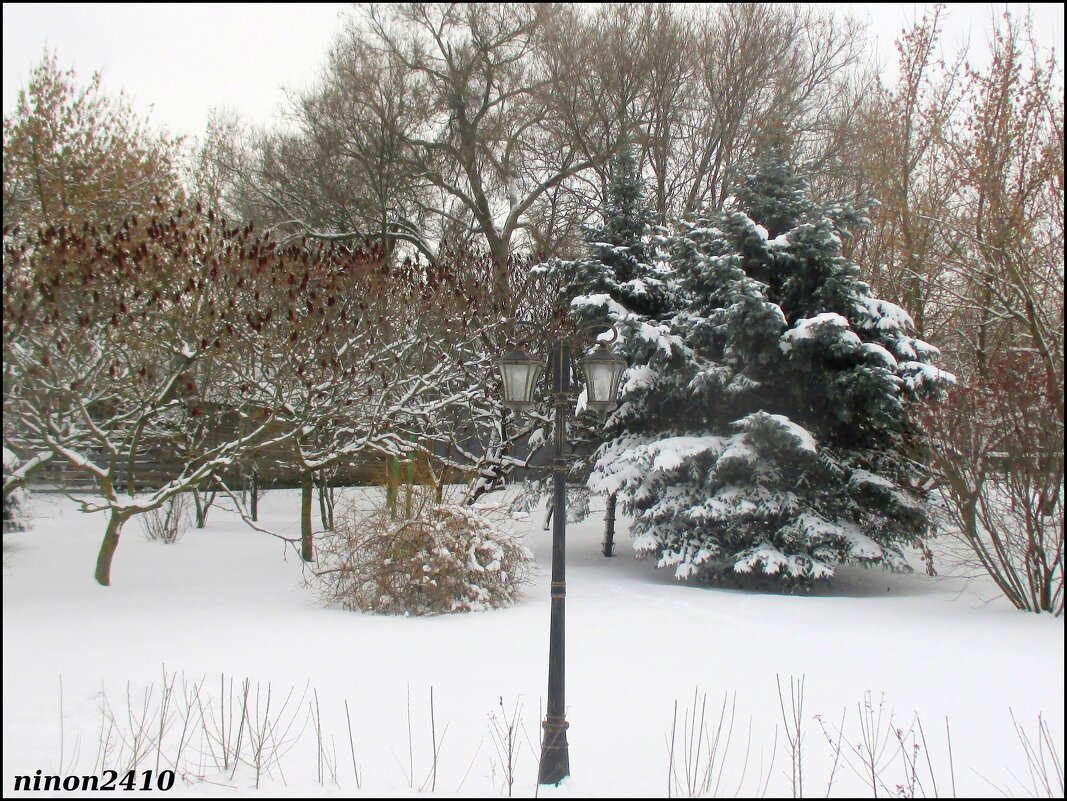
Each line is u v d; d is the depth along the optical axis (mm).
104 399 11805
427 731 6066
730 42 21625
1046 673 7320
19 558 14023
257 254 11766
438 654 8117
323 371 12383
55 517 17859
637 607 10562
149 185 16328
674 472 12523
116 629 9273
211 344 11297
